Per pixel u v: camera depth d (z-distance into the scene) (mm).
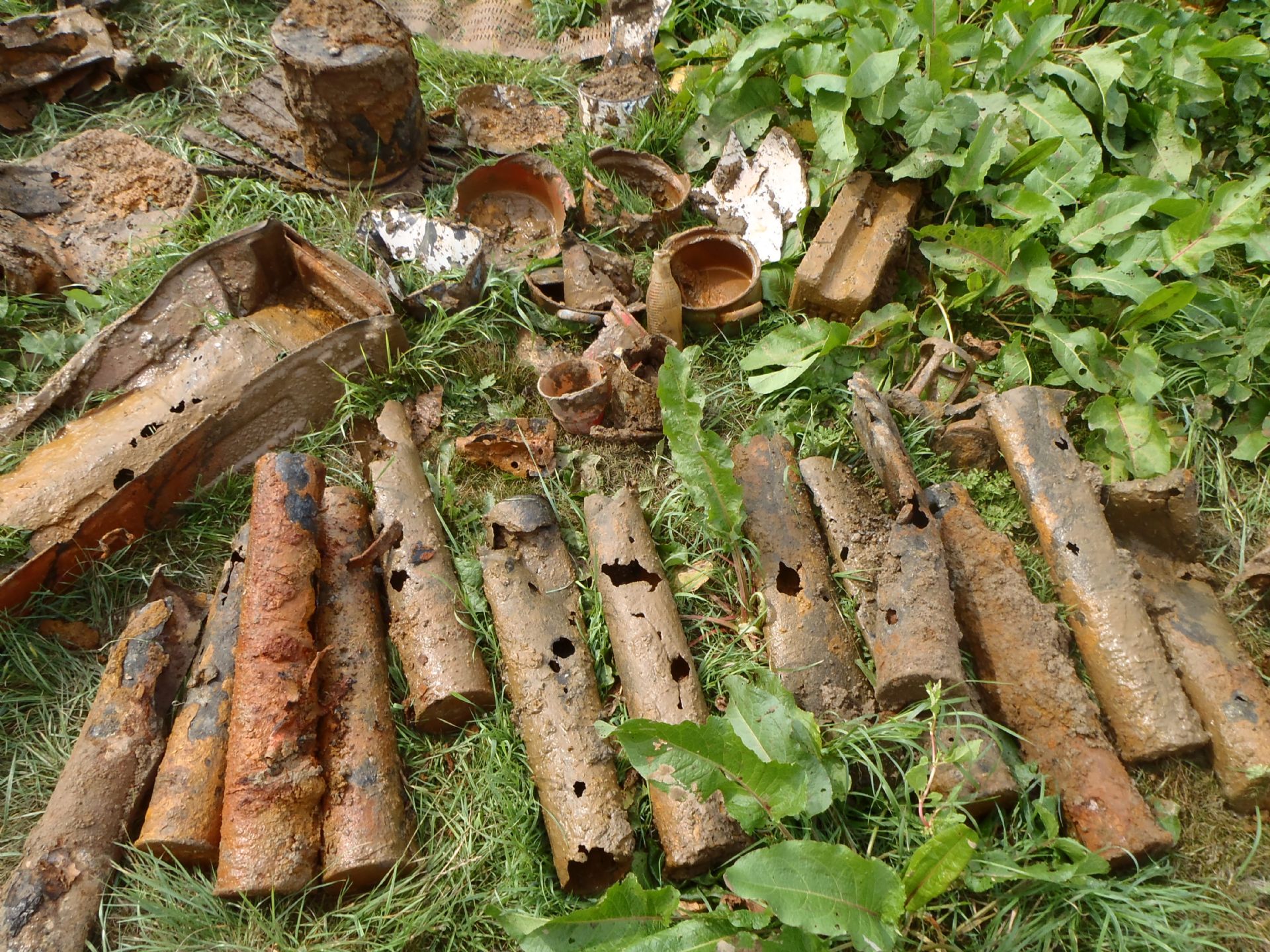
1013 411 1291
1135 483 1263
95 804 1078
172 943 1056
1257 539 1330
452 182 1653
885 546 1240
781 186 1564
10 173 1551
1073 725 1117
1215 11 1825
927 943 1027
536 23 1888
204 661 1150
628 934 980
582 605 1232
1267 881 1102
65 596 1241
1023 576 1207
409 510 1258
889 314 1428
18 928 1020
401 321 1436
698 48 1712
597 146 1680
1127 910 1062
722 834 1050
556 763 1096
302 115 1562
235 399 1290
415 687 1164
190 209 1567
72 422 1277
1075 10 1762
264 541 1149
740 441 1342
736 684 1085
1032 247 1429
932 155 1482
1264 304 1387
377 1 1566
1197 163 1633
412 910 1073
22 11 1803
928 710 1125
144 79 1747
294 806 1062
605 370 1361
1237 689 1151
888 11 1552
